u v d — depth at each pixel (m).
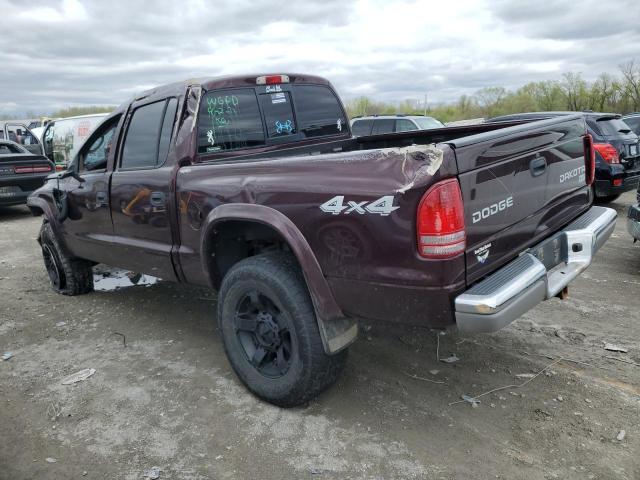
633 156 8.48
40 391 3.40
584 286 5.01
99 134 4.38
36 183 10.25
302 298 2.81
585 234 3.09
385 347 3.81
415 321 2.49
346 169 2.57
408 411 3.01
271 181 2.85
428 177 2.28
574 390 3.16
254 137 3.86
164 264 3.73
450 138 4.29
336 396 3.19
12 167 9.85
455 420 2.91
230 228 3.26
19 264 6.62
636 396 3.08
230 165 3.12
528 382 3.27
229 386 3.36
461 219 2.35
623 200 9.97
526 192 2.84
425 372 3.45
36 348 4.07
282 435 2.83
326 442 2.76
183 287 5.35
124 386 3.41
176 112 3.53
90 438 2.88
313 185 2.66
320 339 2.80
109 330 4.36
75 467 2.64
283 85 4.11
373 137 4.64
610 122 8.64
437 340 3.90
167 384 3.42
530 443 2.70
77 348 4.04
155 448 2.77
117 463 2.66
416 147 2.37
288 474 2.54
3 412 3.16
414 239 2.36
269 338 3.03
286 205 2.77
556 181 3.15
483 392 3.18
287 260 2.95
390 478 2.48
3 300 5.19
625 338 3.85
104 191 4.12
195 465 2.62
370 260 2.51
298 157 2.82
